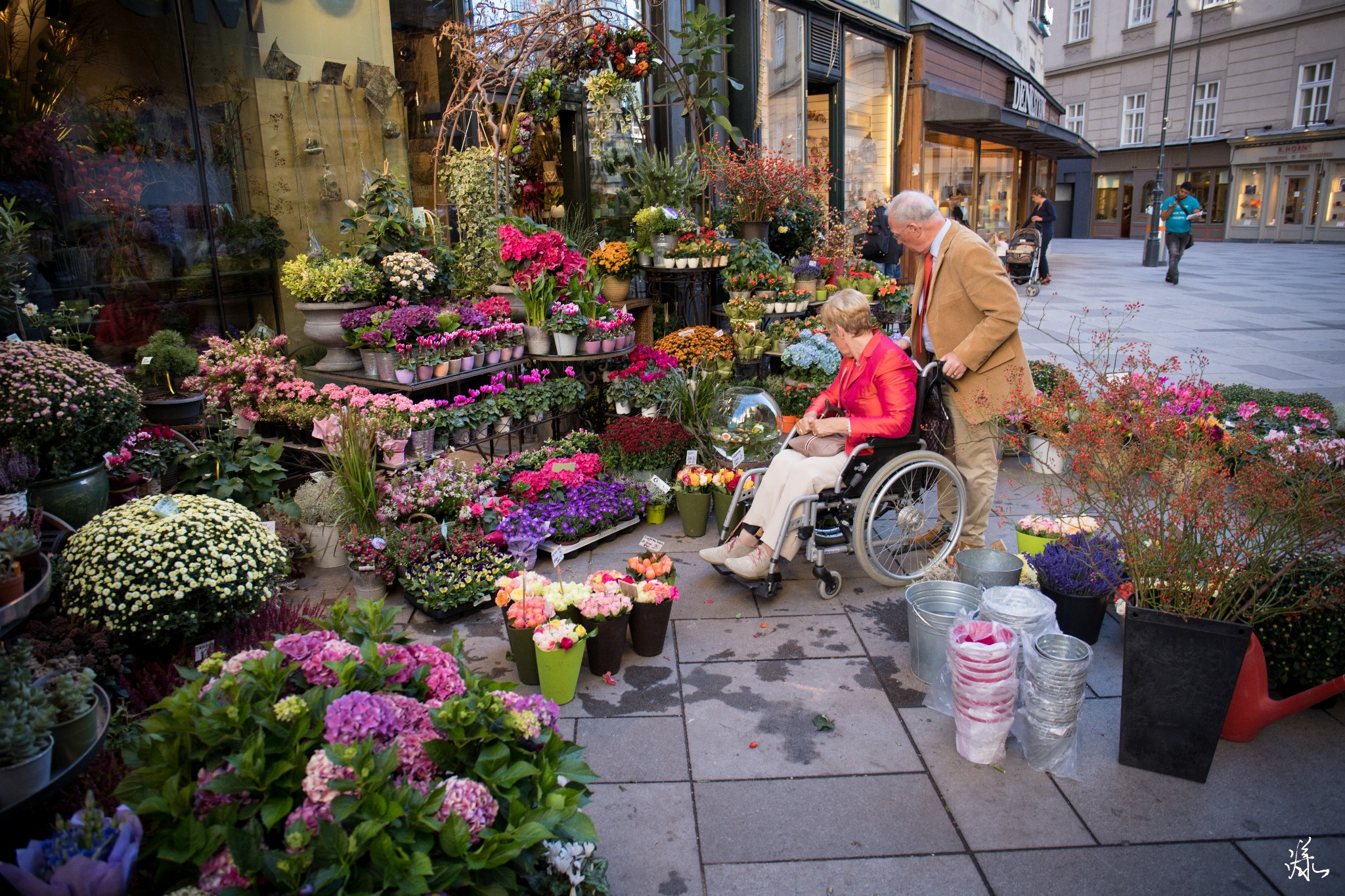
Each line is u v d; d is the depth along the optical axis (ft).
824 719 9.68
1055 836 7.90
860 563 13.34
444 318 15.60
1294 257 70.54
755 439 15.61
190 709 6.16
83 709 6.42
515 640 10.26
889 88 42.42
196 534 9.66
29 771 5.70
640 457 15.87
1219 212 96.07
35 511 8.79
